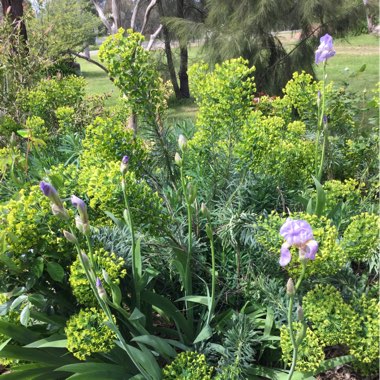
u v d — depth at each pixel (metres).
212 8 7.53
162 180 3.04
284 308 2.28
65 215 1.80
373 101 3.66
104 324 2.06
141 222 2.31
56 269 2.18
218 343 2.43
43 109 4.90
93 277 1.92
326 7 6.64
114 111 4.65
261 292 2.46
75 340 2.05
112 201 2.24
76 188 2.46
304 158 3.05
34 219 2.16
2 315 2.38
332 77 10.36
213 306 2.32
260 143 2.62
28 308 2.20
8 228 2.14
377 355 2.03
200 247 2.69
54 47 5.91
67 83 5.16
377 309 2.12
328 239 2.13
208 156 2.94
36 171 3.63
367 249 2.28
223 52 7.17
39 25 6.64
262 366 2.32
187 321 2.41
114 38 2.66
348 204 2.92
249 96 2.74
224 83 2.67
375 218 2.26
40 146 4.25
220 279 2.65
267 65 7.39
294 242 1.64
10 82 5.13
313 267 2.15
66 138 4.42
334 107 3.63
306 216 2.29
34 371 2.21
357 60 13.98
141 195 2.25
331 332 2.08
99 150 2.61
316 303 2.11
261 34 7.06
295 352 1.76
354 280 2.45
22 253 2.20
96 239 2.42
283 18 7.03
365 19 7.33
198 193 2.97
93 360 2.31
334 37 7.41
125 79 2.67
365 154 3.62
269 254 2.43
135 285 2.26
